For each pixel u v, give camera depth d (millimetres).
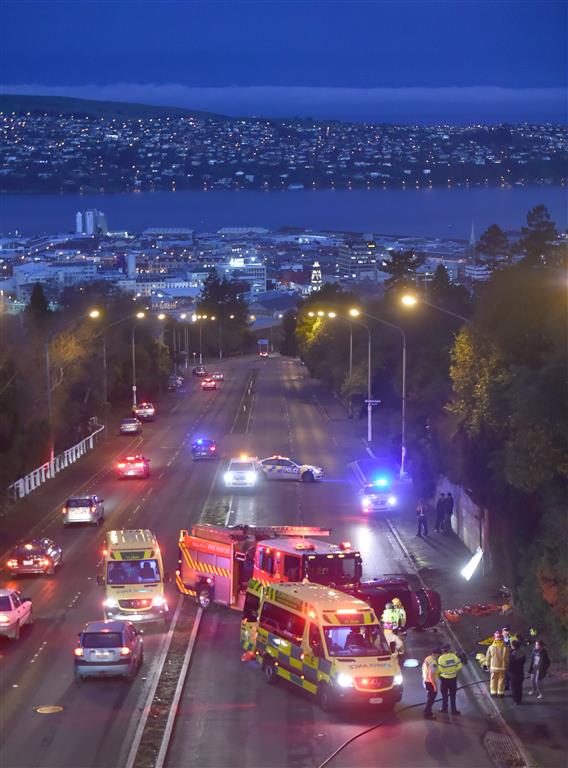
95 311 86625
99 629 28828
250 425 101062
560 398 33250
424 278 169875
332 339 134500
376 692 25797
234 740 24031
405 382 75562
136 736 24031
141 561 36188
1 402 63750
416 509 56094
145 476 70875
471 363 44469
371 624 27234
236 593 36812
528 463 33438
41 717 25531
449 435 50531
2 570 44250
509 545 37625
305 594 28609
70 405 87062
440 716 26078
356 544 48938
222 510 58312
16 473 64062
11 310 174250
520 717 25703
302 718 25812
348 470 73688
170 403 122688
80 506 54188
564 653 30359
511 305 43500
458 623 34781
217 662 30938
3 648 32344
